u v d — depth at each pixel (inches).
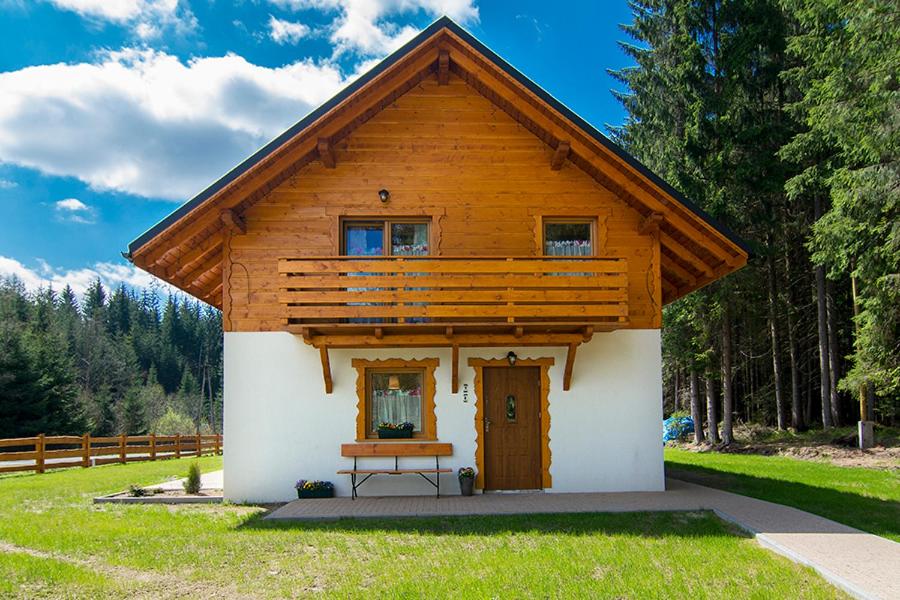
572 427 481.7
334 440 471.5
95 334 2741.1
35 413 1572.3
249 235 482.9
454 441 477.7
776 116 895.1
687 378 1291.8
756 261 930.1
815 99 732.7
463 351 483.8
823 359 956.0
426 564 286.8
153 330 3631.9
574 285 456.1
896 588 242.1
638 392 485.7
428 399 480.1
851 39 629.0
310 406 473.4
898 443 767.7
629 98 1018.7
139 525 374.6
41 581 264.5
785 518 366.9
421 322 458.0
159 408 2438.5
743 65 831.1
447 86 503.2
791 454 822.5
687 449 1011.3
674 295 571.8
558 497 452.4
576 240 500.1
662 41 935.0
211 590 256.2
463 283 454.9
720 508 398.9
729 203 849.5
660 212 474.0
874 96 601.3
